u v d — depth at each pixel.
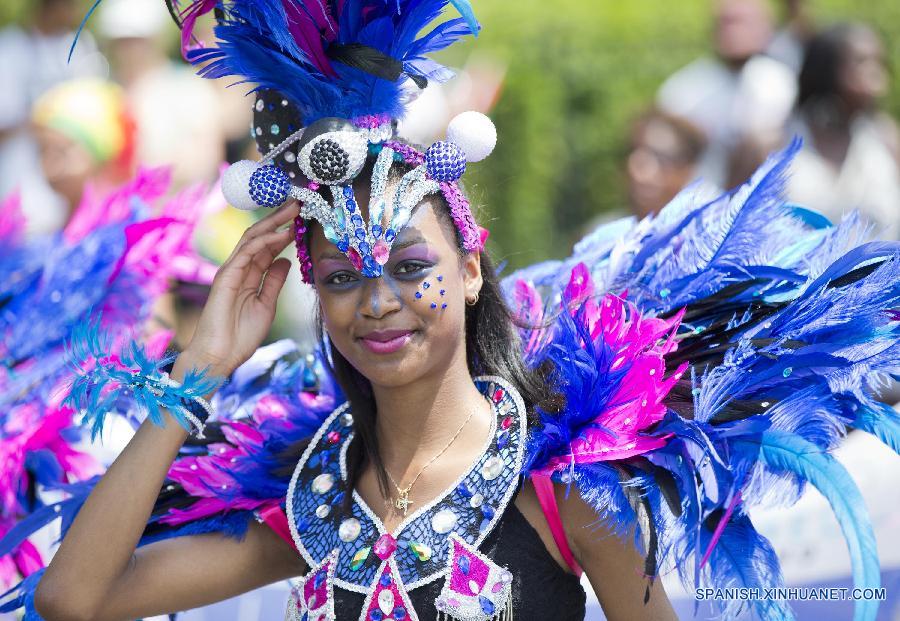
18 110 8.53
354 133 2.89
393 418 3.00
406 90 3.07
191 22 3.09
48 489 3.93
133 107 8.09
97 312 4.03
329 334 3.01
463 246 2.97
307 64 3.00
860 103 7.25
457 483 2.94
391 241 2.87
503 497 2.90
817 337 2.97
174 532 3.30
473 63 10.52
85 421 3.04
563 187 11.14
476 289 3.05
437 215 2.94
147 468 3.03
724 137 7.99
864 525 2.63
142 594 3.07
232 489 3.22
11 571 3.87
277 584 4.21
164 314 5.05
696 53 11.09
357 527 2.98
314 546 3.01
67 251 4.11
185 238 4.24
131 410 3.67
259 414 3.48
